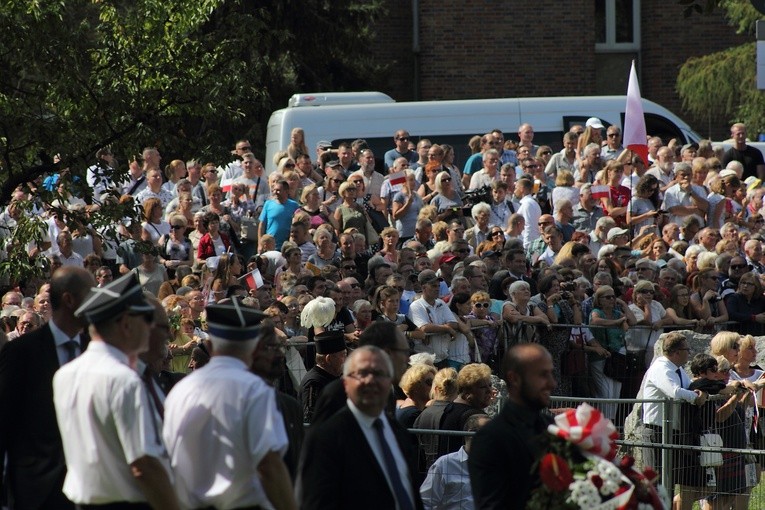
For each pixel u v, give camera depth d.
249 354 11.27
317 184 36.22
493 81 58.50
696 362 21.86
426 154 37.62
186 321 23.89
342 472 11.79
